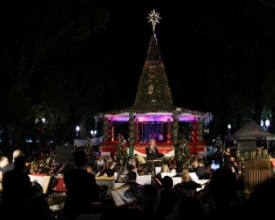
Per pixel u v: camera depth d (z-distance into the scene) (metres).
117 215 4.34
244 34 41.47
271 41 41.34
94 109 50.53
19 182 6.77
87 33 39.00
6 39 37.19
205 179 17.17
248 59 43.12
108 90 54.78
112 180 17.66
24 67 38.06
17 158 9.08
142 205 6.40
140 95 37.03
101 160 27.70
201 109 57.44
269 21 35.97
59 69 42.50
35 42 38.03
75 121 50.69
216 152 37.00
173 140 33.47
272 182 3.63
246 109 46.38
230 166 22.11
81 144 41.31
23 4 36.38
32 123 43.84
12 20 36.12
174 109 33.94
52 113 45.09
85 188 8.75
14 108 35.34
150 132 38.53
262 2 32.62
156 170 22.30
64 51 41.34
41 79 42.44
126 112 34.28
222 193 5.32
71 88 47.09
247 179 15.87
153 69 37.22
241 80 44.28
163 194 9.38
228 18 42.03
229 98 46.97
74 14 38.22
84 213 8.60
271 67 42.00
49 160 22.67
